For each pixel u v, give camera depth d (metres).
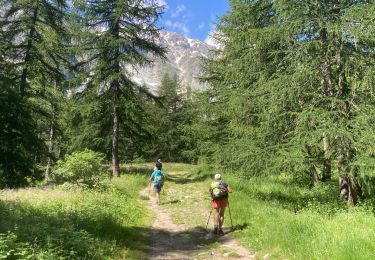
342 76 13.70
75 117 27.78
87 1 26.42
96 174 18.61
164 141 55.41
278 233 9.88
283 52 14.98
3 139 12.62
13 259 6.53
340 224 9.95
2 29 23.62
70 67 27.14
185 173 34.38
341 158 13.27
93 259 7.90
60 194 14.15
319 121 12.80
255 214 12.88
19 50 24.06
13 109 13.09
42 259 6.68
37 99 23.95
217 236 11.50
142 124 30.42
